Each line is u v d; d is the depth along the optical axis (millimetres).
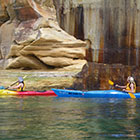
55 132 3643
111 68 12008
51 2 13250
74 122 4273
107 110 5543
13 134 3535
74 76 11305
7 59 13008
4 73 11430
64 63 12211
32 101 7105
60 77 11117
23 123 4180
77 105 6348
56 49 12086
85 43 12758
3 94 8820
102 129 3820
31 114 4996
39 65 12531
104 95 8289
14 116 4773
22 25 12703
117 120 4438
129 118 4617
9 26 13336
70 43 12289
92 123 4203
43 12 12773
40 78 10953
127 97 8250
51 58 12117
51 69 12562
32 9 12391
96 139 3324
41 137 3402
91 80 11562
